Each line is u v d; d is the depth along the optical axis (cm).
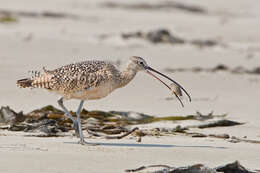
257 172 1336
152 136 1827
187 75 3306
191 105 2464
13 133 1772
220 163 1453
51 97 2503
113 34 5172
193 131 1934
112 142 1698
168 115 2234
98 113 2084
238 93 2811
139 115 2111
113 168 1346
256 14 7612
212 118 2131
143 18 6794
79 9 7450
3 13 6319
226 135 1838
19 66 3356
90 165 1368
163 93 2731
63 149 1551
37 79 1714
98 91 1698
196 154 1552
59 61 3656
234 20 6744
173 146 1656
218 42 4984
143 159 1465
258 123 2097
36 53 3941
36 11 6912
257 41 5175
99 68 1697
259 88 2969
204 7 8188
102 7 7800
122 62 3681
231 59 4100
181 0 8712
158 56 4122
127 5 8006
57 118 1977
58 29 5362
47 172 1286
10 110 1964
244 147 1675
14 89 2647
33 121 1928
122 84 1750
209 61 3972
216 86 2994
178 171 1273
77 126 1717
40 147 1559
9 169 1299
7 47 4122
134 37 4934
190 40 5034
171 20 6694
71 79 1673
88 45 4497
